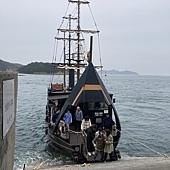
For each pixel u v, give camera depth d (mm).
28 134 26953
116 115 17812
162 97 82312
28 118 38531
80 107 18422
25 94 89938
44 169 13039
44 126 31719
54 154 18891
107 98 17984
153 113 46281
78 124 18047
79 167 12289
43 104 60156
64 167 12859
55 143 18750
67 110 17953
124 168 11273
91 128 14656
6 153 4867
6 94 4531
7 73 4617
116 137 17172
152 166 11367
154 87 148750
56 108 22531
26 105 57438
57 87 34875
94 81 17953
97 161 13875
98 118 18266
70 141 16734
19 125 32281
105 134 13812
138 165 11641
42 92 100625
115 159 14211
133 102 66312
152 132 29625
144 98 78125
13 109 5402
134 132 29562
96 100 17594
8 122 4801
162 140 25500
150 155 20391
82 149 14797
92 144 14438
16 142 23406
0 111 4141
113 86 152125
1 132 4273
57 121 18188
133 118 40344
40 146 21844
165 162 12047
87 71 18172
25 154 19375
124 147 22516
